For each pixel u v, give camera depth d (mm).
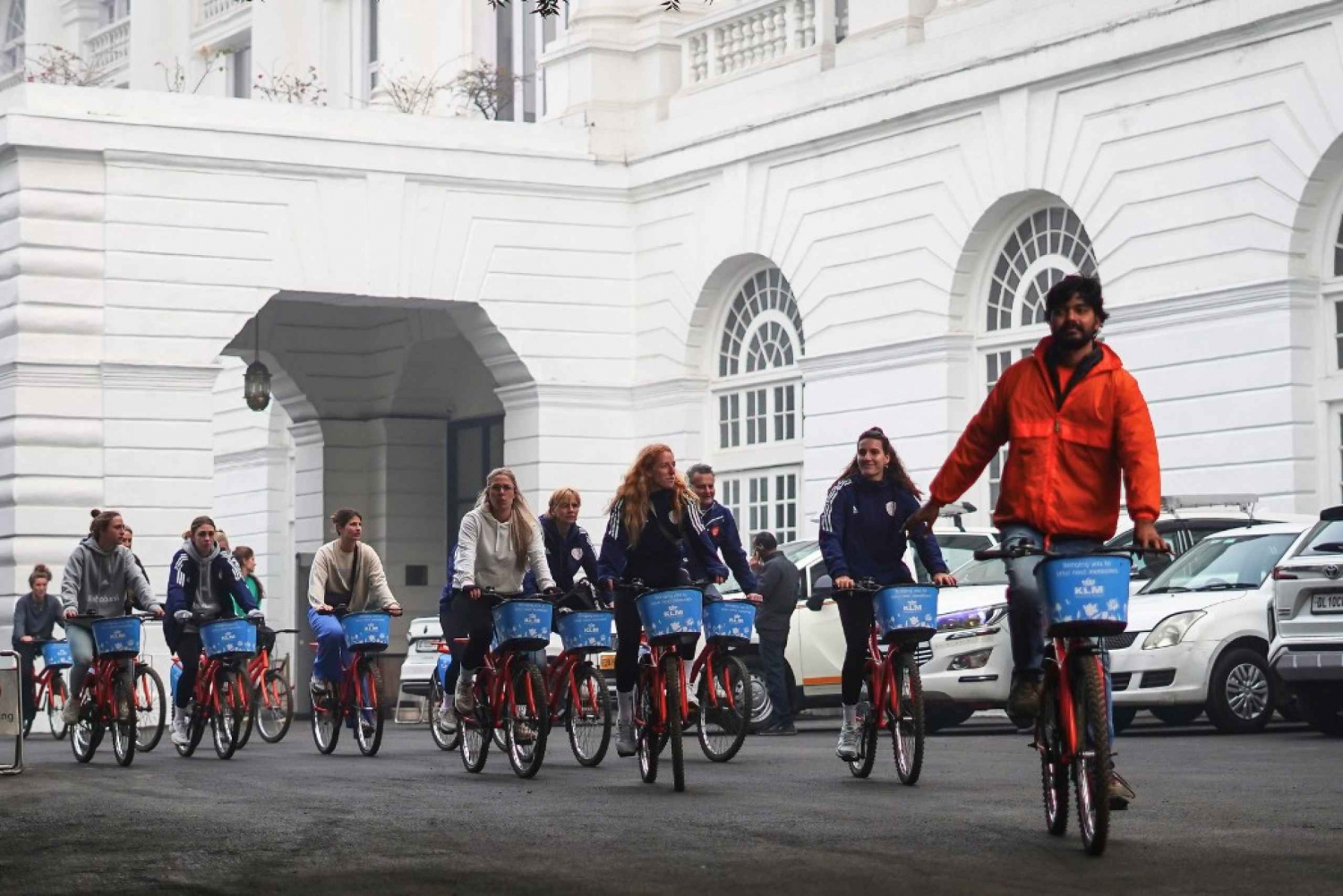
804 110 25641
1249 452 20312
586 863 8914
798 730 19609
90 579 16719
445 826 10445
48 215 25484
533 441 28172
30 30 45594
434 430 31656
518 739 13688
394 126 27469
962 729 18750
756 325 27078
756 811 10945
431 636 23062
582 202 28406
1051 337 9164
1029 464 9109
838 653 19125
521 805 11570
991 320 23656
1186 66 21047
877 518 12688
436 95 33250
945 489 9438
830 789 12234
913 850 9141
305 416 31766
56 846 9977
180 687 17250
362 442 31781
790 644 19172
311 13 36500
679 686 12406
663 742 12930
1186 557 17859
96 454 25578
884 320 24609
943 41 23891
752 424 27000
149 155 25938
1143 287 21500
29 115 25281
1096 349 9141
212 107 26484
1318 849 8984
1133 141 21594
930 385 23875
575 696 14602
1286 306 20000
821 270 25500
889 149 24562
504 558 14438
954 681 17188
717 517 14258
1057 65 22312
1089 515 9094
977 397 23734
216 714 16781
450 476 31703
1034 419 9133
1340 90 19531
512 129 28062
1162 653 16594
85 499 25484
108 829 10703
